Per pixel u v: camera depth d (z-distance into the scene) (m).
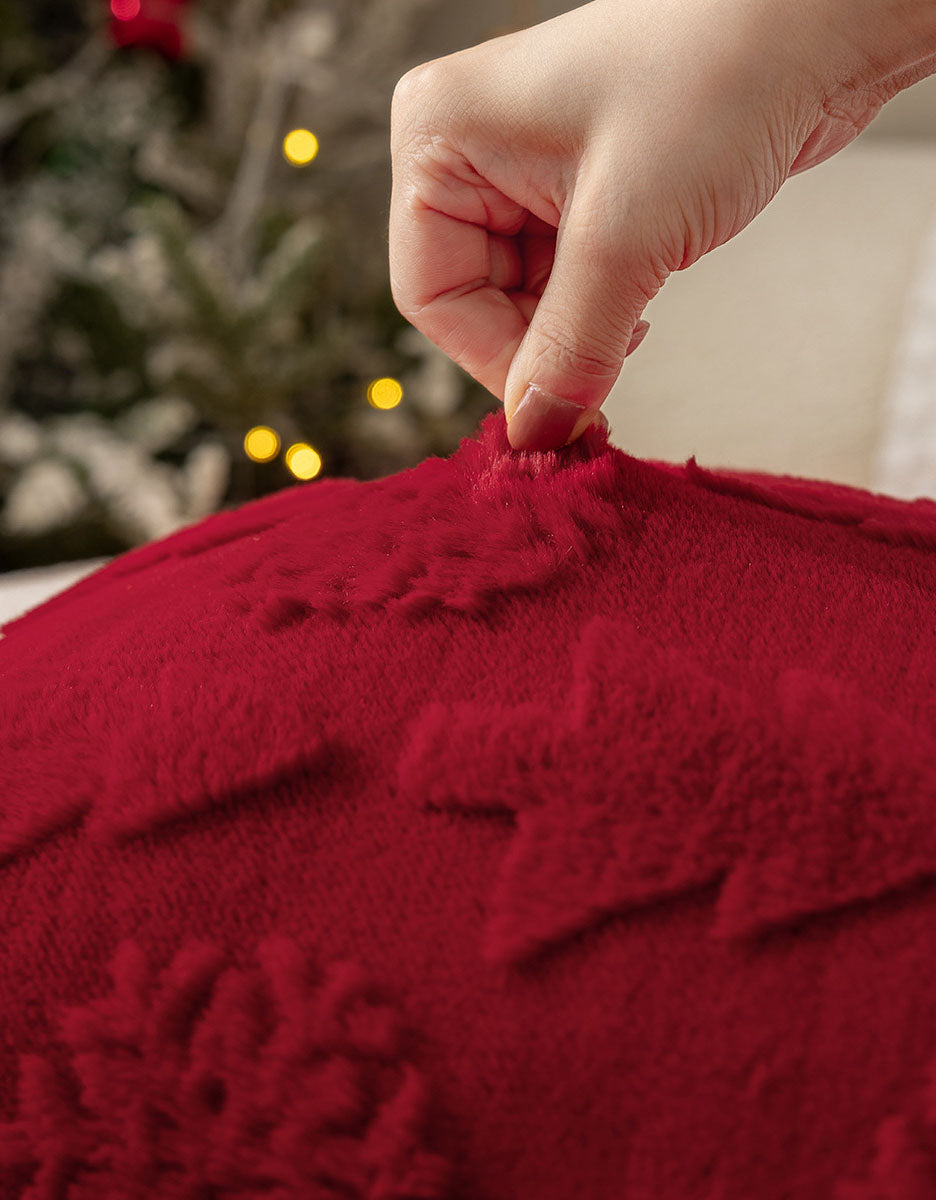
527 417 0.31
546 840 0.25
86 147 0.98
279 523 0.34
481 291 0.34
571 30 0.31
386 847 0.26
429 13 1.31
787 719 0.26
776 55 0.30
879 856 0.25
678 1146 0.24
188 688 0.28
